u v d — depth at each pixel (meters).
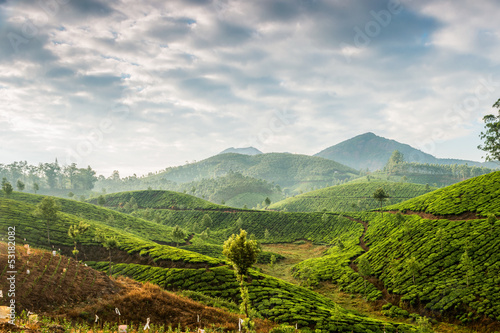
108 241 77.50
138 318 31.31
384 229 118.25
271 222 192.50
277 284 69.56
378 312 64.38
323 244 150.88
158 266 84.00
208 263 80.25
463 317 52.12
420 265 72.44
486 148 130.75
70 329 23.28
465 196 106.12
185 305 38.25
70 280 34.34
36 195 175.88
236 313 43.94
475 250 69.19
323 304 63.91
